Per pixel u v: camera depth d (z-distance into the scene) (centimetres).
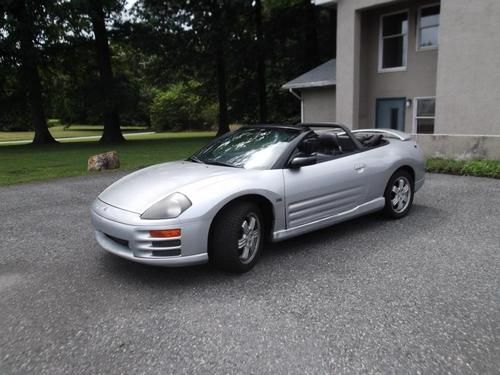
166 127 4444
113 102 2180
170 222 336
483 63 1030
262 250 435
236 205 365
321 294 332
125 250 358
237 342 267
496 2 991
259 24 2527
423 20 1256
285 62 2689
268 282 357
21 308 318
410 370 236
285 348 260
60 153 1614
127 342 270
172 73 2689
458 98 1084
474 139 924
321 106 1585
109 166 1084
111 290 348
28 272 391
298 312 304
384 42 1362
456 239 459
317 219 440
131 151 1612
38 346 267
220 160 448
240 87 2856
